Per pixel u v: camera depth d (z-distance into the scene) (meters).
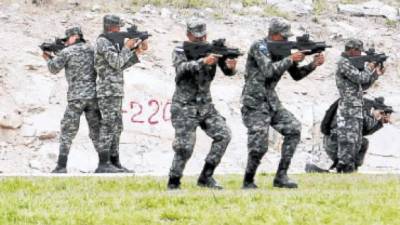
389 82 44.62
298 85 43.12
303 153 38.78
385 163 39.69
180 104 24.11
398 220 20.45
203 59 23.67
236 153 38.03
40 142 37.47
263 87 24.44
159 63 42.09
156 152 37.81
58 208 21.08
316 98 42.31
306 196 22.64
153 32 44.34
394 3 52.69
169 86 40.53
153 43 43.44
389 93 43.47
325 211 21.05
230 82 42.09
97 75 30.88
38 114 38.31
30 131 37.59
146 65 41.53
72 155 36.59
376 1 52.50
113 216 20.20
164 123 39.25
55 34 42.81
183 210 20.86
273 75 24.22
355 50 32.34
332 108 32.94
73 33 31.19
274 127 24.91
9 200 21.84
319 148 34.06
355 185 25.92
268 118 24.53
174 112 24.12
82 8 45.75
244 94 24.59
